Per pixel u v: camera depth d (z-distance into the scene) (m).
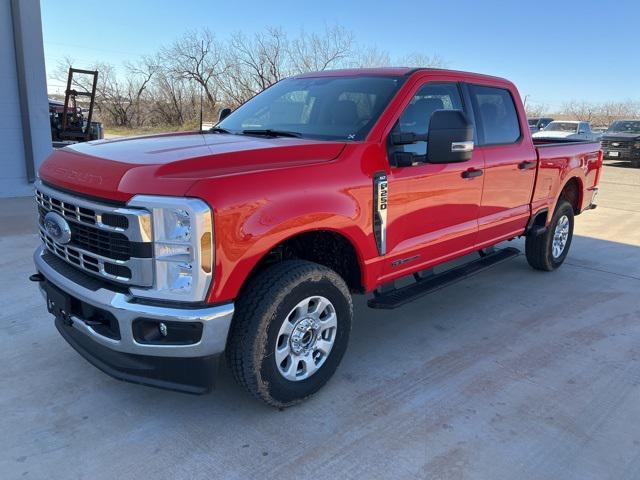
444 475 2.70
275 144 3.26
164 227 2.61
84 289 2.89
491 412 3.27
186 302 2.67
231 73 41.41
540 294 5.49
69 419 3.09
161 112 47.16
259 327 2.91
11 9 9.34
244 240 2.73
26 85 9.73
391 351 4.08
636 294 5.56
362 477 2.67
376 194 3.47
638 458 2.87
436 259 4.25
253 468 2.72
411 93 3.88
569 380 3.69
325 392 3.46
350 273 3.65
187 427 3.05
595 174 6.70
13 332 4.17
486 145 4.64
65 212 3.05
